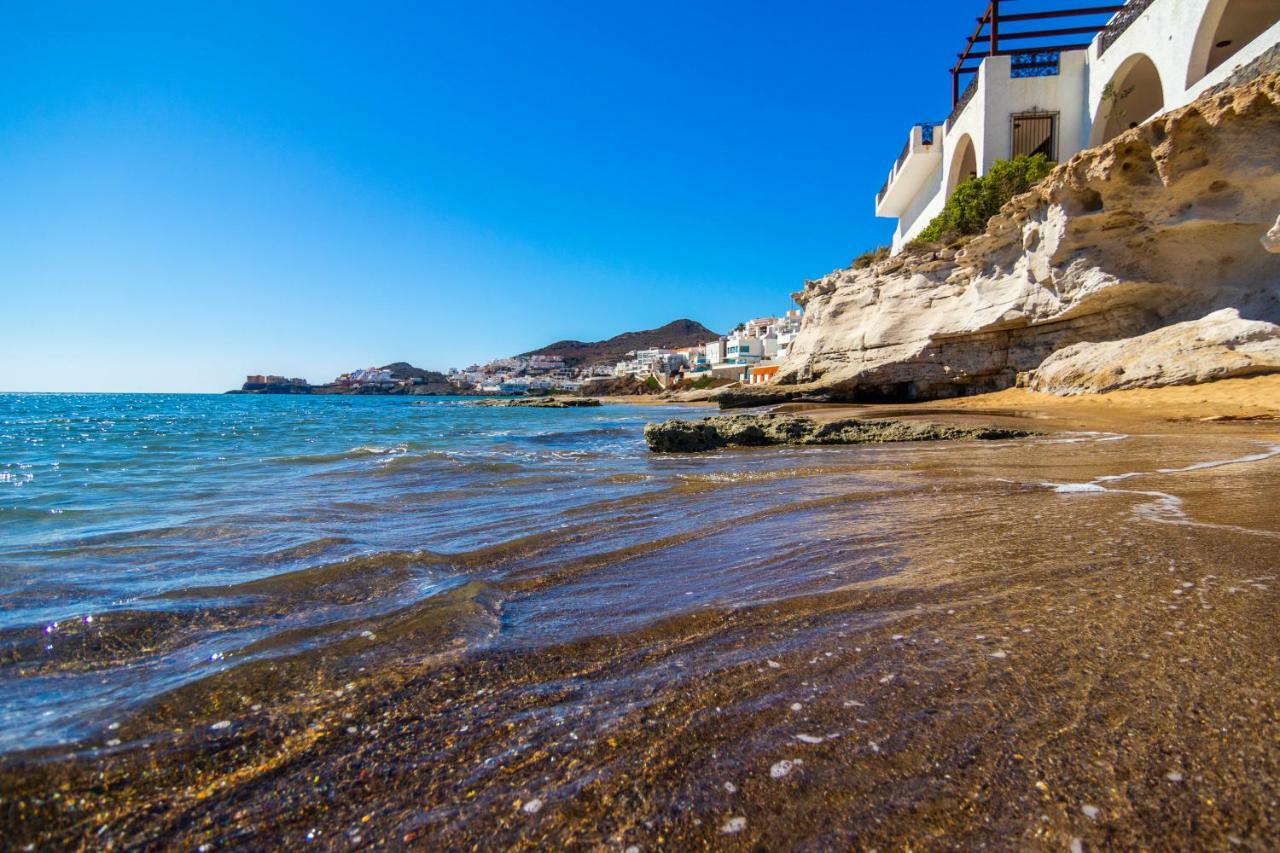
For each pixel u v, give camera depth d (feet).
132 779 6.08
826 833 5.08
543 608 10.96
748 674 7.78
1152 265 63.36
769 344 308.60
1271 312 53.78
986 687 7.11
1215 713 6.34
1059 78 91.45
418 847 5.16
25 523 19.74
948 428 42.04
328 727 6.96
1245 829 4.89
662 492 23.63
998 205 87.86
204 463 38.19
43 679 8.43
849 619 9.46
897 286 100.22
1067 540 13.42
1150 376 56.08
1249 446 30.04
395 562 14.05
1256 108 51.34
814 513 18.38
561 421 98.73
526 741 6.56
